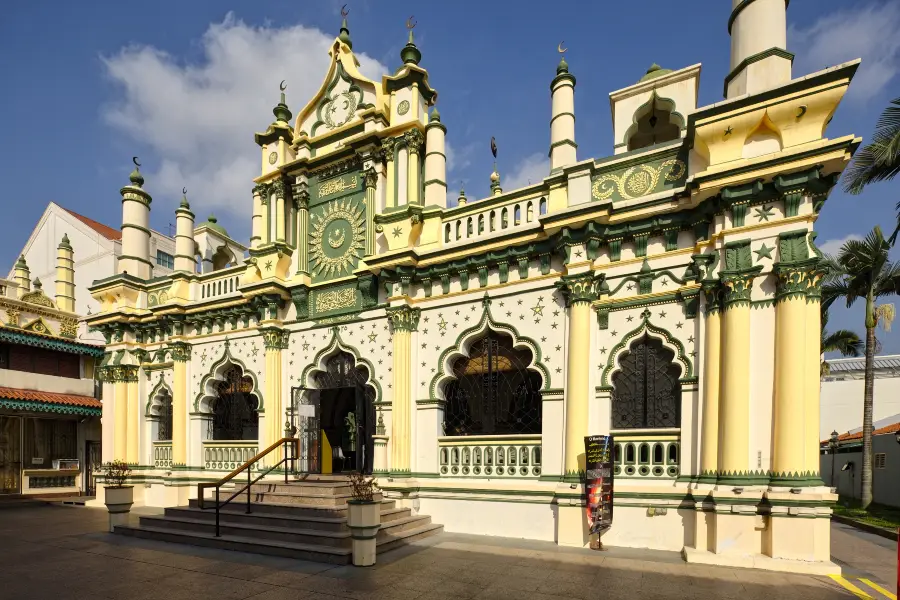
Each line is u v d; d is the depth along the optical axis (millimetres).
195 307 14922
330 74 13672
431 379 11391
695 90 10250
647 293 9438
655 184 9594
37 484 19016
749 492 7809
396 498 10922
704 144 8758
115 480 15195
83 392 20781
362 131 12914
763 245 8289
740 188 8398
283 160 13750
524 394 10688
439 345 11422
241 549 9188
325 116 13711
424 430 11273
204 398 14844
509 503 10148
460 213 11648
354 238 12836
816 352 7820
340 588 6984
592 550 8781
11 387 18312
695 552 7980
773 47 8516
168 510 11125
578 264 9742
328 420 13969
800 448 7633
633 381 9625
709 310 8695
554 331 10148
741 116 8320
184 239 15906
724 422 8180
